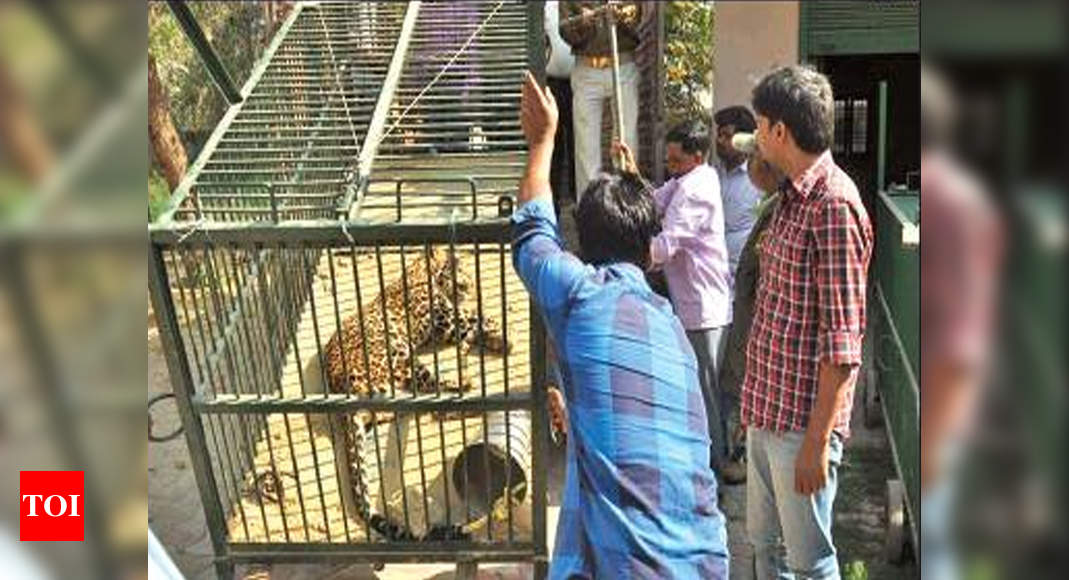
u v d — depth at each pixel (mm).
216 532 3287
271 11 6355
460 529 3363
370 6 4297
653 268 3969
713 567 2328
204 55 3561
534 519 3273
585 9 5863
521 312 3816
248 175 3395
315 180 3400
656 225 2561
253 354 3428
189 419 3158
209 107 6000
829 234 2631
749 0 6277
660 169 6055
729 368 4145
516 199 2947
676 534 2279
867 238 2656
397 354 3580
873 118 6703
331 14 4289
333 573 3621
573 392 2367
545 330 3051
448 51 4031
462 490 3418
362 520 3363
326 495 3438
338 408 3154
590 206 2523
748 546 3949
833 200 2629
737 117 4562
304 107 3822
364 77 3977
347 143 3619
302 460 3539
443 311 3738
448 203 3209
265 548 3305
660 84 6059
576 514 2377
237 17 6336
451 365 3629
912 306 3516
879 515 4133
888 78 6598
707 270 4020
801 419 2793
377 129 3533
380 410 3158
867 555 3863
